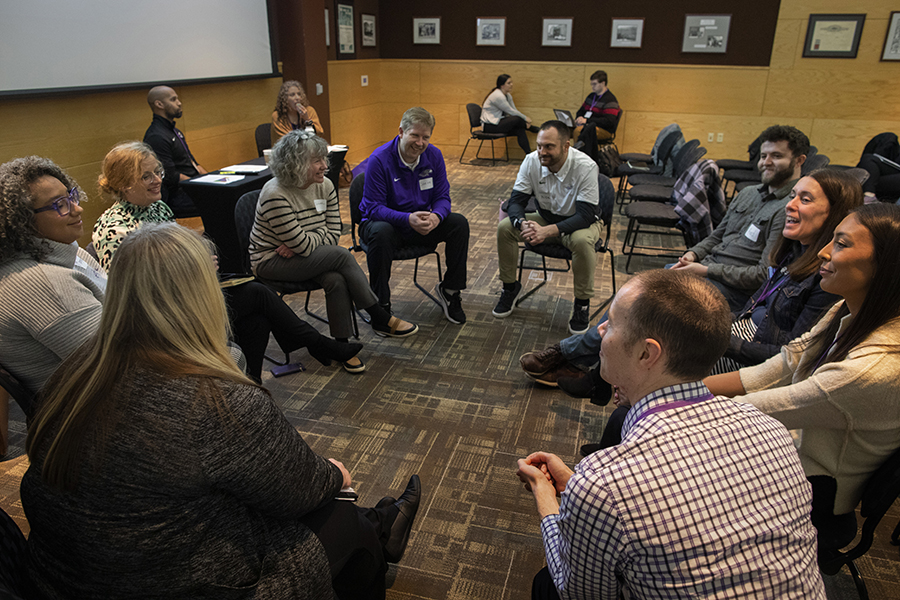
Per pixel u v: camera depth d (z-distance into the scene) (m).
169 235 0.94
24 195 1.41
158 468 0.84
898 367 1.10
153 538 0.86
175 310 0.91
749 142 7.50
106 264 2.05
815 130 7.25
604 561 0.82
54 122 3.63
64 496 0.85
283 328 2.41
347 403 2.44
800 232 1.80
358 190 3.21
